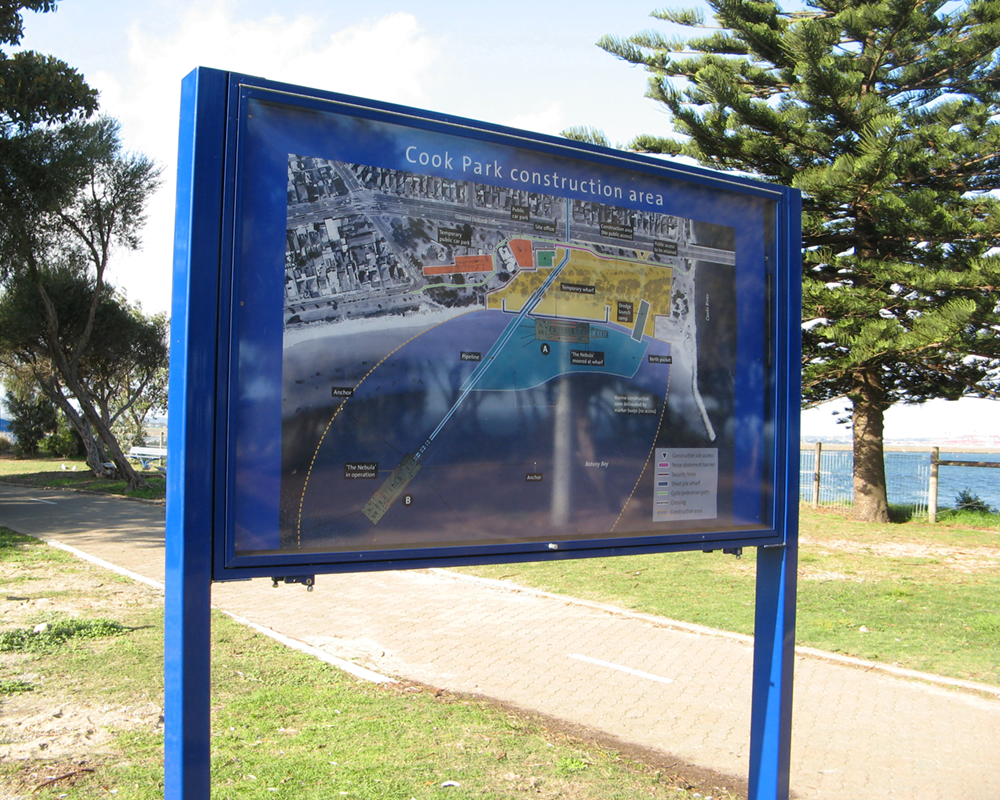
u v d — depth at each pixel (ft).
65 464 131.34
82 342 86.58
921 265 54.44
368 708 17.72
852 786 14.93
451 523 9.57
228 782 13.55
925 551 45.27
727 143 57.62
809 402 61.82
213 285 7.96
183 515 7.71
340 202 8.92
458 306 9.69
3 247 77.05
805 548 46.24
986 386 57.47
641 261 11.16
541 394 10.28
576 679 21.21
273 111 8.57
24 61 63.62
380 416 9.11
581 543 10.32
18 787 13.26
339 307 8.88
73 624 24.11
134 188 82.74
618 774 14.65
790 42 50.90
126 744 15.24
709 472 11.66
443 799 13.14
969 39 53.67
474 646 24.48
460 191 9.76
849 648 24.90
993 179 56.24
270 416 8.46
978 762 16.17
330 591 33.09
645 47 63.31
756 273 12.21
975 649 24.88
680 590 34.14
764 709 12.00
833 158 55.77
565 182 10.57
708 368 11.75
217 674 19.89
